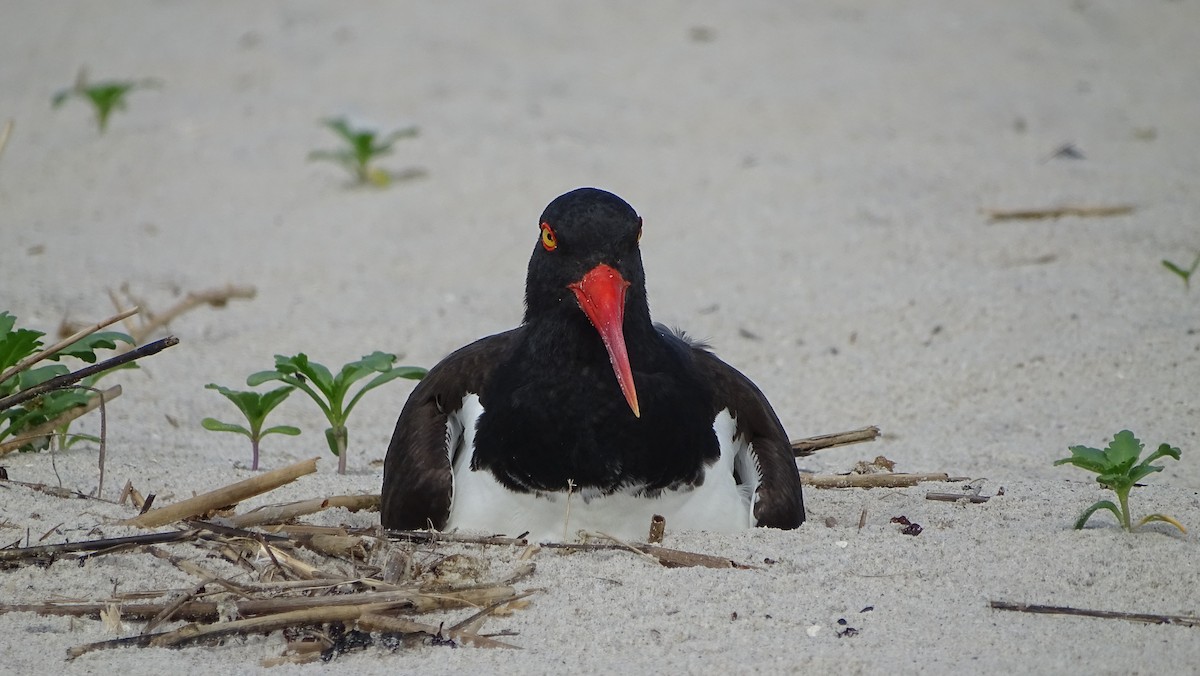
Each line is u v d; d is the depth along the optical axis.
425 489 8.64
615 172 18.28
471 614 7.57
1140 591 7.78
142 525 8.45
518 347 8.62
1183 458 10.68
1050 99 21.27
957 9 26.38
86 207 17.73
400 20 26.33
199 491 9.47
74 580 7.83
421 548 8.16
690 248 15.79
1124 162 18.16
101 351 13.19
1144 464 8.51
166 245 16.30
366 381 12.95
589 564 8.09
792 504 8.84
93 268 15.46
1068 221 15.88
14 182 18.66
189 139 20.22
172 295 14.80
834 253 15.32
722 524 8.68
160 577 7.88
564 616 7.56
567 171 18.30
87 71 24.02
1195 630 7.32
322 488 9.84
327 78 22.98
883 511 9.42
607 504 8.44
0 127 21.14
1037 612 7.53
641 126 20.27
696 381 8.76
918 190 17.19
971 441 11.33
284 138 20.09
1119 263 14.58
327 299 14.73
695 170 18.28
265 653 7.29
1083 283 14.04
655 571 8.00
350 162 18.52
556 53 24.22
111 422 11.45
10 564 7.91
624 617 7.55
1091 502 9.33
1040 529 8.73
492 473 8.51
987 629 7.37
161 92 22.72
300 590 7.59
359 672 7.07
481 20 26.12
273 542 8.07
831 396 12.38
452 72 23.12
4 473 9.18
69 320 13.84
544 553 8.20
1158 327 12.93
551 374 8.34
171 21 27.19
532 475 8.41
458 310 14.43
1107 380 12.12
